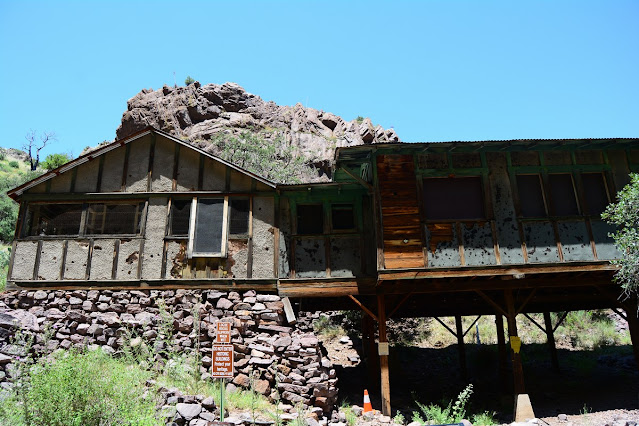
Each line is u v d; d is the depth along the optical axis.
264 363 11.95
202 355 12.15
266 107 55.97
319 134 53.12
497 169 13.03
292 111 55.44
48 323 11.77
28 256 13.54
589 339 21.31
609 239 12.63
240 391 11.31
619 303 14.11
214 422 8.76
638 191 11.11
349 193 14.32
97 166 14.33
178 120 52.03
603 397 13.92
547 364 18.66
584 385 15.77
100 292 13.17
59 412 6.79
